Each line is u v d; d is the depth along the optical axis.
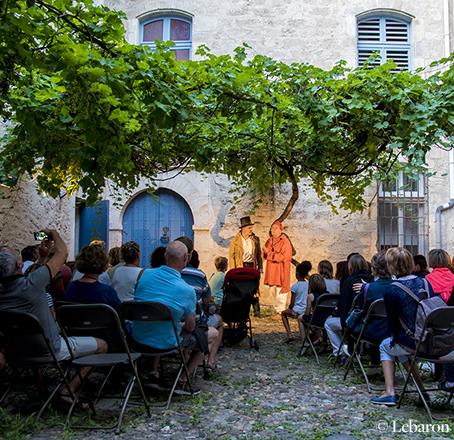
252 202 10.73
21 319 3.79
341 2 11.62
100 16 4.00
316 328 6.96
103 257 4.50
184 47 11.84
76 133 5.00
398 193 11.31
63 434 3.70
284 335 8.51
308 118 6.33
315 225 11.32
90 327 4.09
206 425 3.99
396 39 11.79
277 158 8.33
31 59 3.69
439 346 4.09
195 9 11.69
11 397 4.61
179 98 4.44
